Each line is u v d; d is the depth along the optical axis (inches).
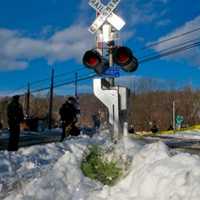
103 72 343.0
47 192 233.8
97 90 353.1
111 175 252.8
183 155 225.5
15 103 534.3
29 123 1111.6
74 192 236.1
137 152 264.5
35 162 336.5
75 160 268.2
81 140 398.6
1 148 619.5
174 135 1096.2
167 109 3708.2
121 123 353.1
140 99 3720.5
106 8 343.6
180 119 1924.2
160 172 211.8
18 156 354.9
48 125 1419.8
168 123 3567.9
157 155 241.3
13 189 253.9
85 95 3070.9
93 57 326.0
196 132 1354.6
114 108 351.6
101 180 251.8
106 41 342.3
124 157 264.2
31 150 374.9
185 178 198.7
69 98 621.0
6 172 310.3
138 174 225.5
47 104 3533.5
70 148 349.1
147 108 3668.8
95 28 345.4
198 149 470.0
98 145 300.4
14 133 533.3
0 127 1305.4
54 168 261.9
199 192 186.2
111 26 343.3
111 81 351.6
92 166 263.3
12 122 531.5
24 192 237.1
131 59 315.6
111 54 340.5
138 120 3565.5
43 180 246.1
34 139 781.9
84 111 2891.2
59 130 1159.0
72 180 248.4
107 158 268.8
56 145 395.5
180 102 3757.4
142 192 209.2
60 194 234.2
